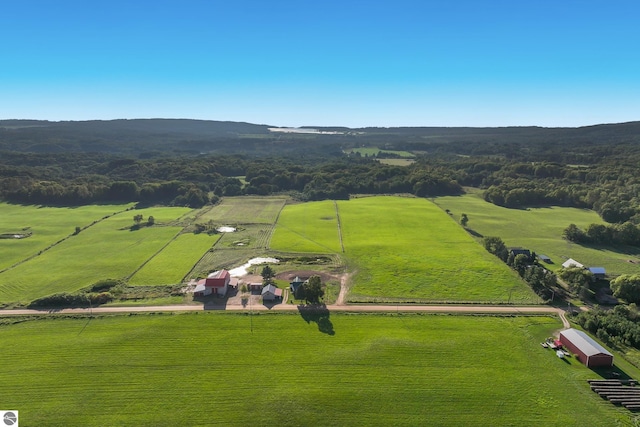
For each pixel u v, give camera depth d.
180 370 61.34
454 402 55.25
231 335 71.81
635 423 51.78
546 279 93.94
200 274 103.25
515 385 58.94
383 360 64.44
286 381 59.03
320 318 79.06
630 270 107.88
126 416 51.94
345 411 53.31
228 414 52.53
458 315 81.00
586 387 59.06
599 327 74.94
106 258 115.25
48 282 96.94
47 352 65.44
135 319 77.44
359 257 117.25
